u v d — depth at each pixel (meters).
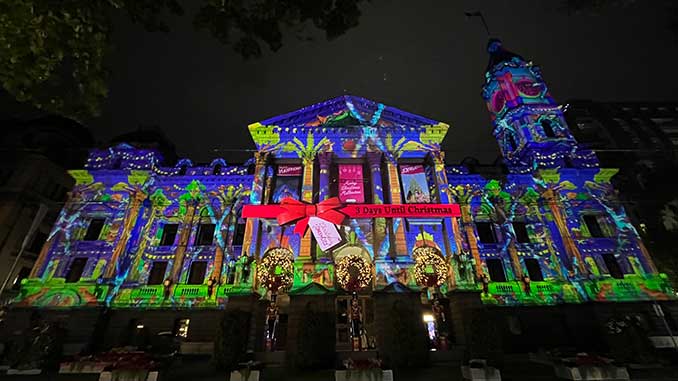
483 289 24.77
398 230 24.61
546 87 35.38
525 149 31.84
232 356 16.67
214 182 30.03
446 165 31.31
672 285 26.06
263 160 27.80
